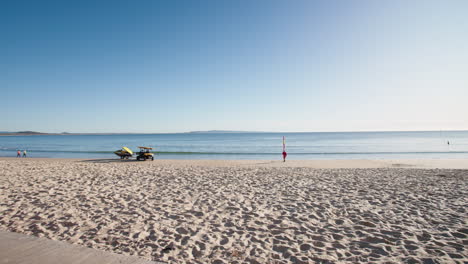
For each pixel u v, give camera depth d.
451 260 3.58
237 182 9.51
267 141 74.38
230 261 3.50
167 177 10.52
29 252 2.95
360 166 18.22
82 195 7.15
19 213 5.47
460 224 4.98
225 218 5.38
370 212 5.79
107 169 12.98
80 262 2.76
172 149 43.81
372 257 3.67
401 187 8.52
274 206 6.30
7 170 12.07
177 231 4.62
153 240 4.19
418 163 19.83
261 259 3.57
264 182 9.54
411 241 4.23
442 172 12.28
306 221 5.23
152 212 5.72
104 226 4.79
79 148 47.88
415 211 5.83
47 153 34.28
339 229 4.79
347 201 6.77
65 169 12.74
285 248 3.95
